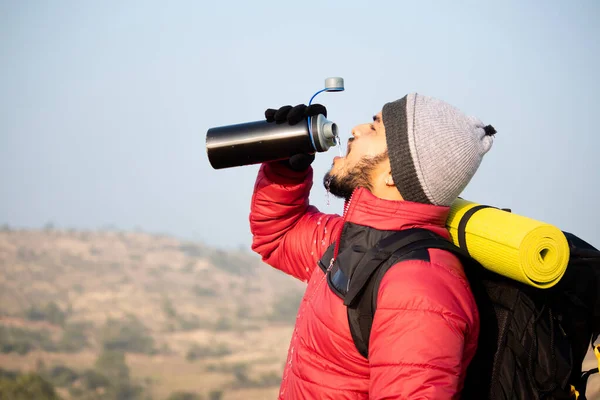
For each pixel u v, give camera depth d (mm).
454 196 2404
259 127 2531
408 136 2336
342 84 2592
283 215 2809
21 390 22078
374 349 2121
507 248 2266
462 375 2145
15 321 54688
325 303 2307
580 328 2436
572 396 2367
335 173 2529
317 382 2289
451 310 2088
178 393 35469
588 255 2500
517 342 2285
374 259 2221
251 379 40375
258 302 70250
